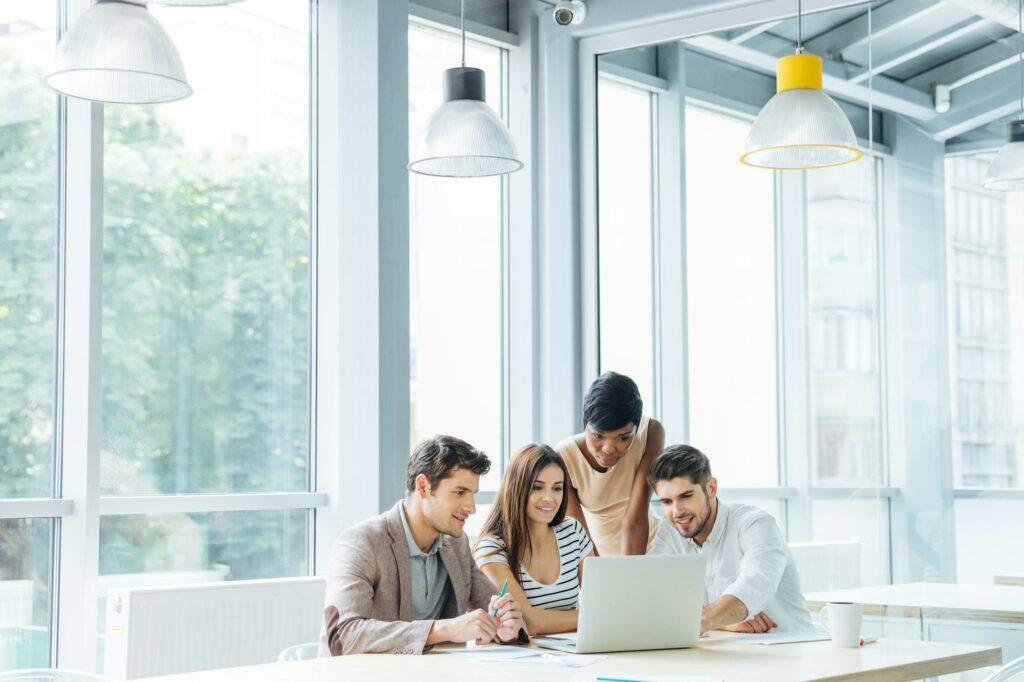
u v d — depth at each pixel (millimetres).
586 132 5109
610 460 4250
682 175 4844
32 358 3752
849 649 2984
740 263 4680
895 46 4406
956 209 4270
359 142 4477
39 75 3807
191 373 4207
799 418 4527
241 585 3893
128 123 4059
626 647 2916
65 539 3742
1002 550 4133
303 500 4457
